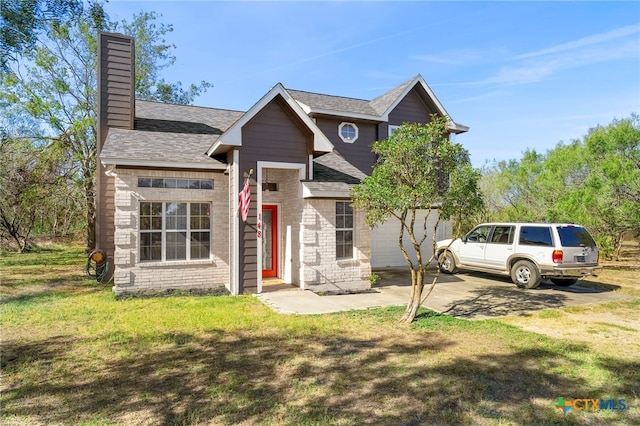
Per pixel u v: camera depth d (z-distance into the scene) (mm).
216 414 3959
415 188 7059
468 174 7016
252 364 5340
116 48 12367
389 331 6938
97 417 3896
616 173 13773
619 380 4855
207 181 11023
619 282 12461
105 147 10219
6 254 21328
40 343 6215
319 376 4934
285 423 3783
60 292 10469
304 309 8570
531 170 18297
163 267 10484
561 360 5531
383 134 16156
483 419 3893
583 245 11008
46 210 22328
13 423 3777
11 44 5934
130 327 7078
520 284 11469
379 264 16156
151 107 14531
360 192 7645
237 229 10164
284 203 12070
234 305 8867
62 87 19203
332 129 15398
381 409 4078
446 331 6945
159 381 4777
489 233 12664
